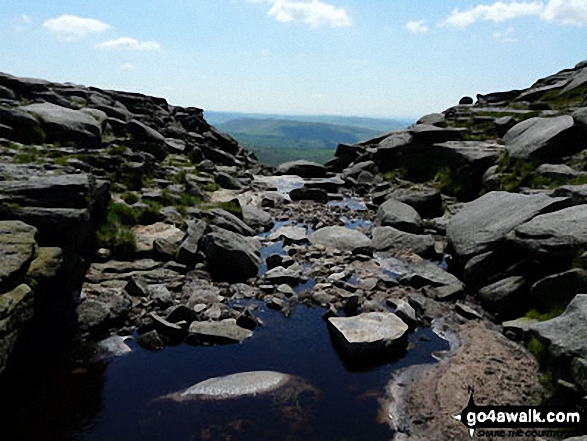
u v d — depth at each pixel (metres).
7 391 10.52
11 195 13.70
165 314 14.31
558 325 10.66
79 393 10.62
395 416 10.11
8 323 8.93
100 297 14.82
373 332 13.20
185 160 40.09
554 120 29.28
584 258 13.38
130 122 38.25
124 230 19.69
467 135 40.44
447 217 27.28
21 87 35.19
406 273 18.83
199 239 20.06
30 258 11.17
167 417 9.89
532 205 18.03
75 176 16.30
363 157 47.38
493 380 11.44
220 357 12.51
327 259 20.69
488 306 15.78
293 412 10.20
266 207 32.09
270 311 15.51
